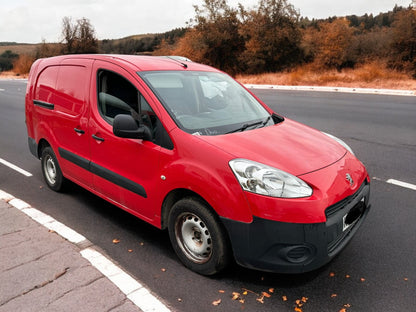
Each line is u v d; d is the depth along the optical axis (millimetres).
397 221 4031
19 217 3865
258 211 2570
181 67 3838
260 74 28406
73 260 3070
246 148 2875
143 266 3166
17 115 12008
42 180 5363
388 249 3473
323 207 2602
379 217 4129
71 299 2592
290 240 2564
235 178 2633
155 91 3291
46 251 3201
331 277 3035
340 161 3078
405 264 3229
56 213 4227
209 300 2725
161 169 3061
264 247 2617
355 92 16922
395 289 2889
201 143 2865
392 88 17625
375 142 7453
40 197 4699
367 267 3184
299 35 28312
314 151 3068
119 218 4117
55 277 2834
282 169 2717
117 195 3635
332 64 26797
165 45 37531
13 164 6207
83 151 3994
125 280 2824
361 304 2713
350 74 22781
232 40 30875
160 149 3078
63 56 4559
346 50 26391
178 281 2951
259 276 3021
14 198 4383
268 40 28094
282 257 2613
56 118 4383
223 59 31750
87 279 2818
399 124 9219
